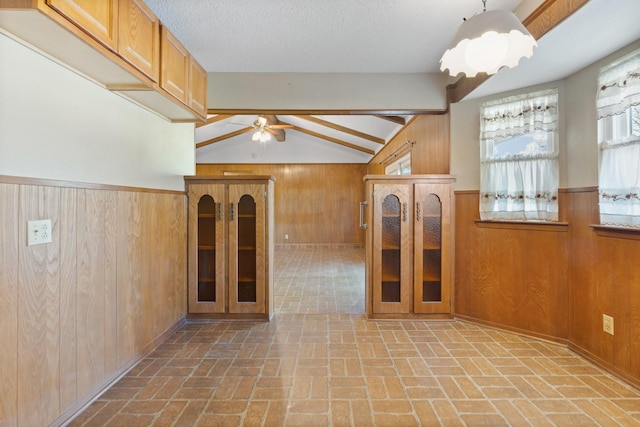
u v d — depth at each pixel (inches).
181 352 99.6
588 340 94.0
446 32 98.4
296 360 94.3
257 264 125.3
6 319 54.9
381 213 127.2
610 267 85.8
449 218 125.2
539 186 106.3
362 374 86.4
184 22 92.6
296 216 347.3
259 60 118.6
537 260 107.2
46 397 62.9
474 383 82.0
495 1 83.2
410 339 108.7
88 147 74.5
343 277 208.7
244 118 280.7
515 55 69.0
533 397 76.0
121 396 76.9
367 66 123.8
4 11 48.9
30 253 59.4
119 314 85.4
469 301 123.8
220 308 125.6
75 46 60.1
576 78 98.0
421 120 158.1
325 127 277.7
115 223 84.0
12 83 56.2
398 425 67.0
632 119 79.5
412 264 126.5
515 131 109.3
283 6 85.1
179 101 94.0
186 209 125.0
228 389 79.7
